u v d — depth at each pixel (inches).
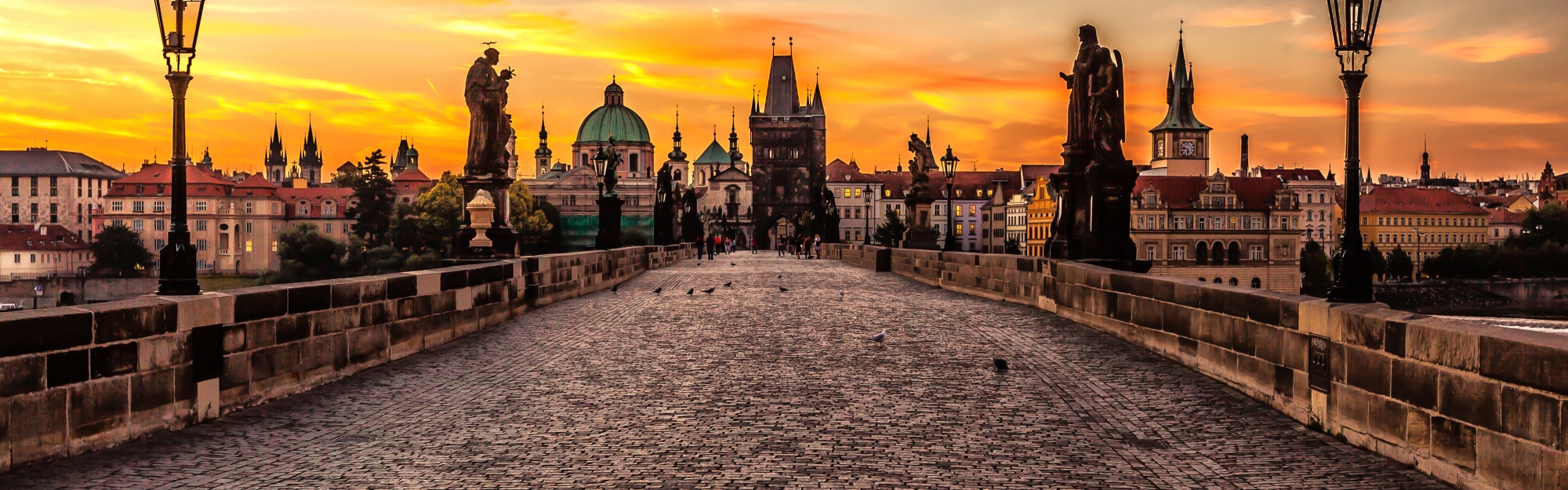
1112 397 543.8
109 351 435.5
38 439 403.2
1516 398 335.9
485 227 1227.9
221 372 504.4
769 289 1366.9
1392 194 6860.2
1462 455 363.9
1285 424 480.1
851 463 410.0
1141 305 732.7
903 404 525.7
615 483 379.9
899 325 873.5
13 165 6850.4
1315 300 484.4
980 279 1248.2
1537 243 4313.5
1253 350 540.1
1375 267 4923.7
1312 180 7047.2
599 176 1941.4
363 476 392.5
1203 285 611.2
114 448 435.2
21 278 5831.7
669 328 864.9
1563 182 6766.7
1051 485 382.0
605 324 900.0
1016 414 502.0
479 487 376.2
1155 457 421.7
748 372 622.8
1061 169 1002.7
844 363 658.8
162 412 464.8
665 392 559.8
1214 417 494.9
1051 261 986.7
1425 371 386.0
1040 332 824.9
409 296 712.4
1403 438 401.4
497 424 482.3
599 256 1378.0
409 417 499.8
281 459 418.3
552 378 608.7
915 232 2319.1
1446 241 6811.0
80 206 6968.5
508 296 946.1
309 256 5871.1
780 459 415.2
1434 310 4136.3
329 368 601.9
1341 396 446.0
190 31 510.6
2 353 387.5
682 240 3420.3
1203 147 7032.5
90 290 5895.7
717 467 402.0
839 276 1759.4
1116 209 977.5
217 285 6127.0
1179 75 7066.9
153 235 7160.4
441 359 691.4
